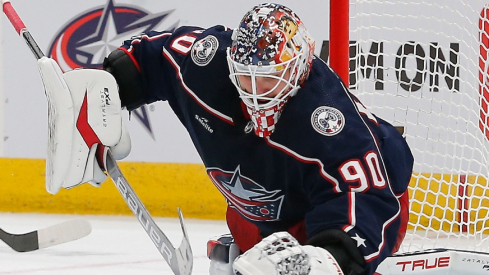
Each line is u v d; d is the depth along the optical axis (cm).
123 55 955
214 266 1036
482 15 1228
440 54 1280
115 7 1630
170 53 906
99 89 927
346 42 1035
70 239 1044
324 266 632
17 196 1738
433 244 1378
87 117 929
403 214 901
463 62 1267
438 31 1277
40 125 1697
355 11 1209
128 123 1686
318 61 801
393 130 906
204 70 847
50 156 941
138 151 1695
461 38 1238
